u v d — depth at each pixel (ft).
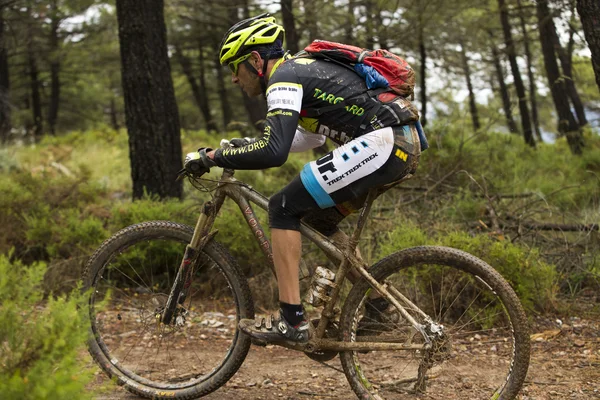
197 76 71.15
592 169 24.23
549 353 11.98
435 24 28.91
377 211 18.40
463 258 8.82
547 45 32.65
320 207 8.75
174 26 55.93
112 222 18.69
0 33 39.42
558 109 33.37
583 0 13.71
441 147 21.66
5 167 30.07
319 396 10.16
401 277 13.26
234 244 16.03
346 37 27.43
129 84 20.03
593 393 10.05
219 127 94.02
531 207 19.38
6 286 7.46
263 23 9.08
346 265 9.14
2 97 44.62
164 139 20.21
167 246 15.97
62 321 7.09
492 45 43.01
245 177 21.49
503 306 8.71
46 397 6.32
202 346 12.60
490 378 10.21
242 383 10.69
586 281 15.53
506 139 27.12
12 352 6.97
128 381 10.03
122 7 19.83
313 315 13.94
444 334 8.91
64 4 48.80
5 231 18.56
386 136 8.40
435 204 18.60
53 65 66.08
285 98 8.39
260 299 15.49
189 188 22.09
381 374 10.66
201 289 15.66
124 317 14.03
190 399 9.82
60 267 16.71
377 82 8.54
